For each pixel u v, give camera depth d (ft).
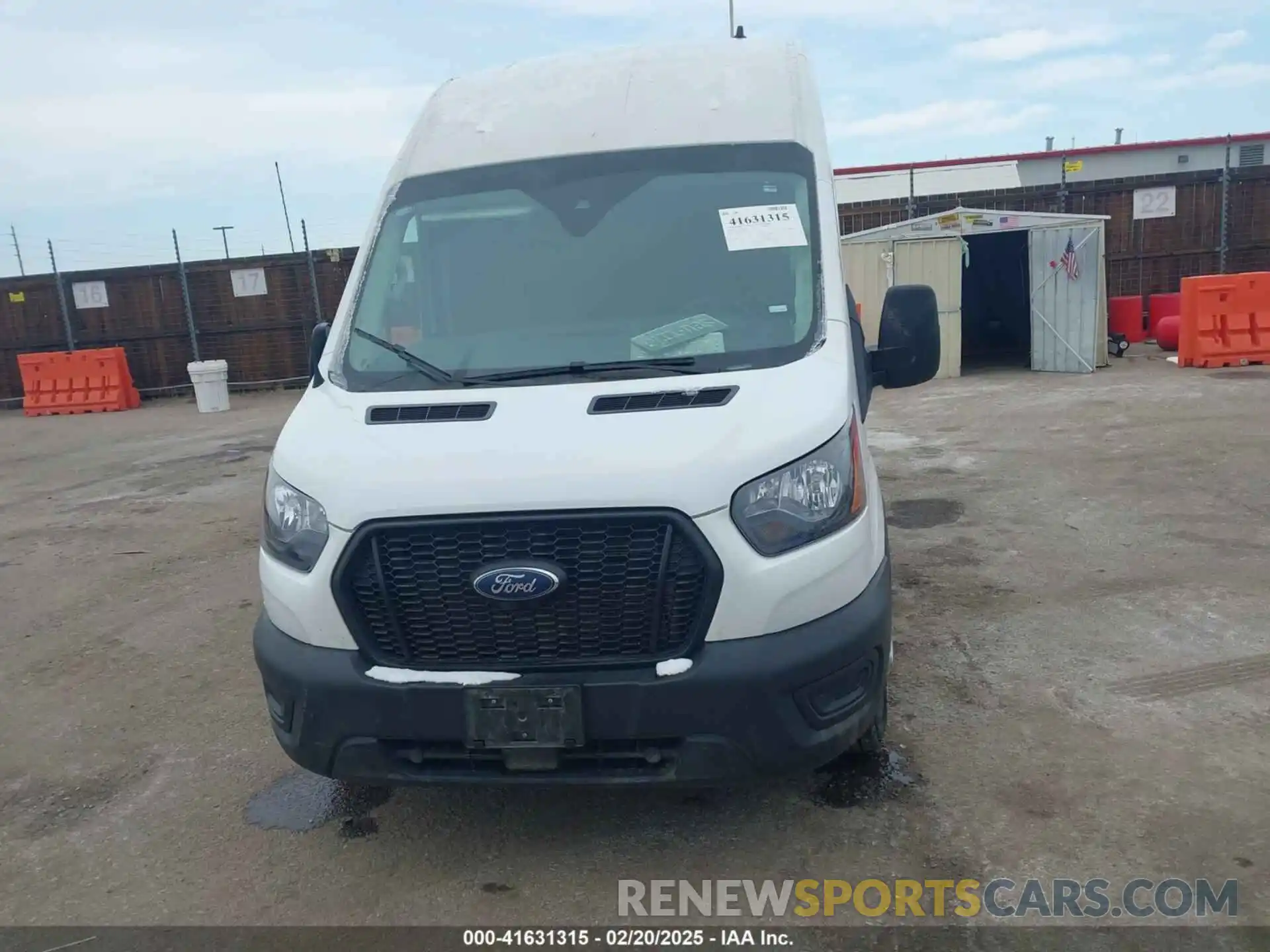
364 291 13.30
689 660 9.86
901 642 16.85
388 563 10.07
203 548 26.27
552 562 9.79
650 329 12.10
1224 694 14.35
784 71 15.21
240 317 66.39
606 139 14.16
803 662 9.81
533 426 10.44
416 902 10.89
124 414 60.23
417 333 12.66
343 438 10.89
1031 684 15.05
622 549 9.77
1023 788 12.27
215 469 37.68
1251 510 22.88
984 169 89.92
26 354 64.59
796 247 12.73
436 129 15.07
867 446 11.98
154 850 12.21
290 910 10.88
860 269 49.34
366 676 10.18
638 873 11.18
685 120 14.28
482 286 12.92
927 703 14.61
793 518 9.96
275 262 65.62
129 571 24.61
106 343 66.69
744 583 9.73
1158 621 17.07
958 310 49.42
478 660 10.14
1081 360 47.73
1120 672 15.28
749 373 11.19
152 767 14.39
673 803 12.51
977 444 32.42
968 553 21.26
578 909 10.62
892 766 12.95
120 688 17.33
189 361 66.80
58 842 12.53
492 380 11.64
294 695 10.46
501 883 11.15
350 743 10.31
